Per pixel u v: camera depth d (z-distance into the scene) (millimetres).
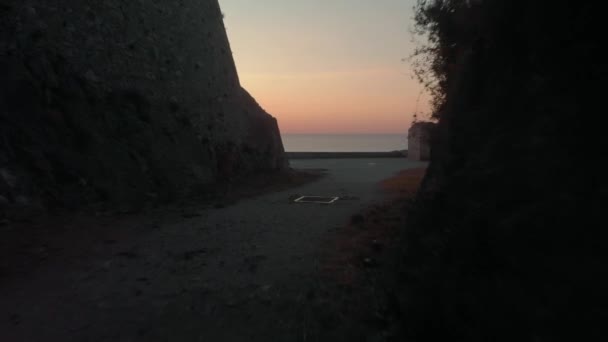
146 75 13758
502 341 2229
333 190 14359
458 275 2877
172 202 11133
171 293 4828
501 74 4203
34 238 7035
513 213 2623
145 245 6969
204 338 3736
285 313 4219
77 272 5602
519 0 3920
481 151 3738
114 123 11727
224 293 4801
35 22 10758
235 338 3725
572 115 2768
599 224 2068
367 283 4918
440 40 6738
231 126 18109
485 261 2676
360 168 24500
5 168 8539
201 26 17562
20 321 4125
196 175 13477
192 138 14719
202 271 5613
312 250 6504
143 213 9562
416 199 5859
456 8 5891
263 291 4820
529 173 2762
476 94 4750
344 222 8625
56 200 8969
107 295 4789
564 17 3162
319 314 4160
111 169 10664
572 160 2531
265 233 7789
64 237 7242
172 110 14406
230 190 13867
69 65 11258
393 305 3941
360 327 3830
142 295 4781
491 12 4445
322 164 27828
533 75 3527
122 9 13359
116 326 4000
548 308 2031
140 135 12258
